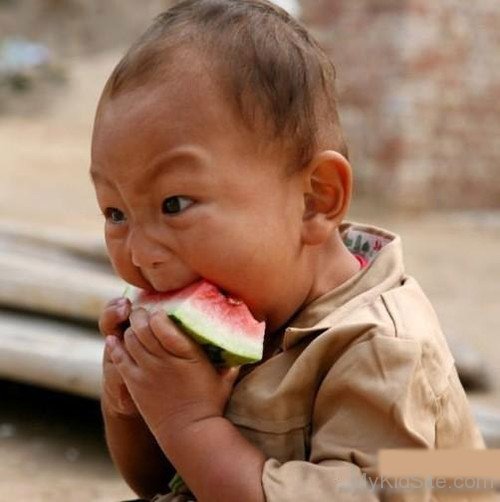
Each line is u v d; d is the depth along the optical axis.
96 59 40.56
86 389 7.01
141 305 2.95
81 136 28.73
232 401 2.97
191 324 2.82
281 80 2.88
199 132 2.79
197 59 2.83
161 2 41.69
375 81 18.86
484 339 10.33
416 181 18.73
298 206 2.94
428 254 15.39
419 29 18.56
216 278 2.87
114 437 3.36
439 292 12.78
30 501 6.16
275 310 3.02
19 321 7.90
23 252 10.23
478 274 14.06
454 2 18.95
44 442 7.30
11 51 36.47
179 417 2.85
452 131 19.17
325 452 2.79
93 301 7.85
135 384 2.88
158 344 2.84
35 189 20.11
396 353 2.77
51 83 35.66
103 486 6.49
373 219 18.05
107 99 2.91
